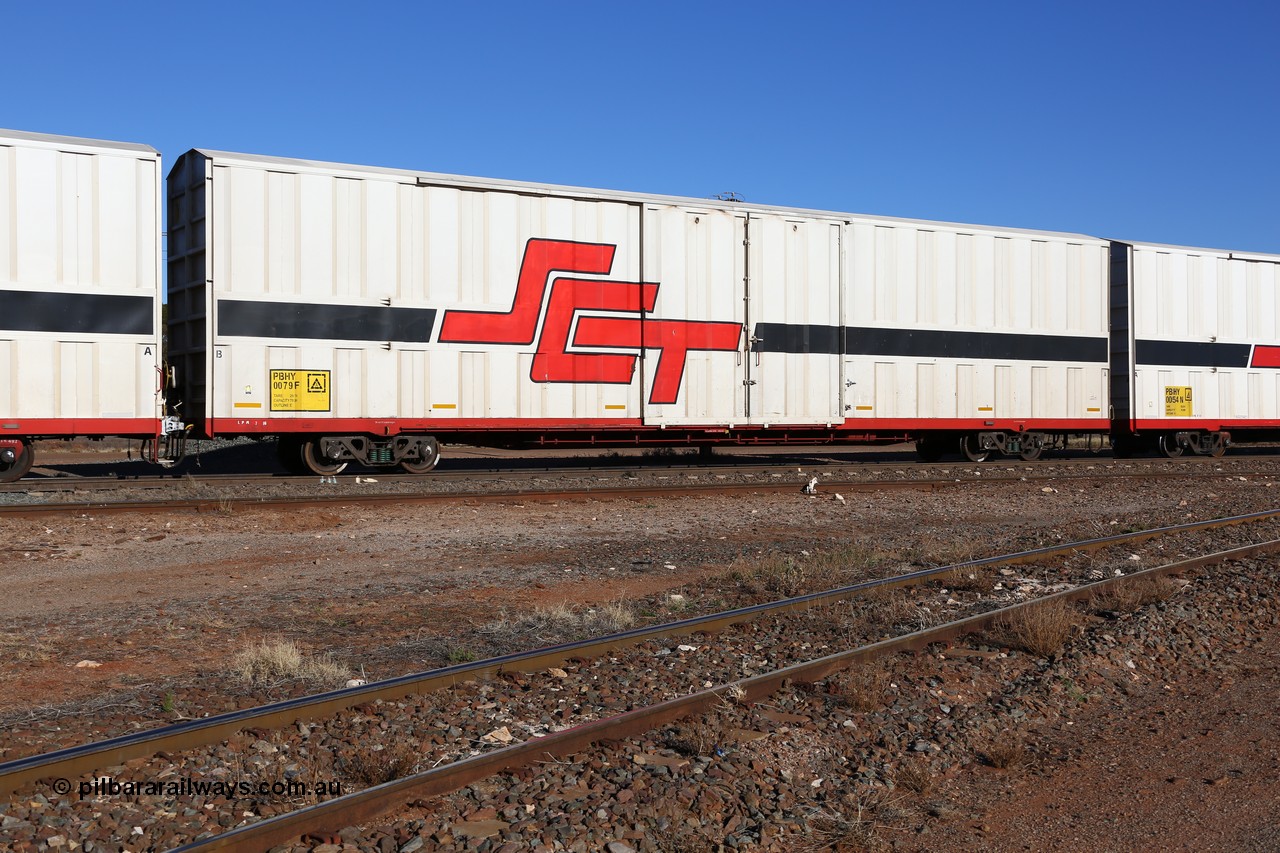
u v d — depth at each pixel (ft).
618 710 20.10
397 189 60.44
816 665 22.65
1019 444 81.20
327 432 59.47
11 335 50.93
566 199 64.80
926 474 71.82
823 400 72.08
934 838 15.64
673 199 68.28
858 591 31.50
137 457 92.58
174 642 25.09
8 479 54.34
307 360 58.18
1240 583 33.55
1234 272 90.07
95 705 19.72
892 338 74.38
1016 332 79.10
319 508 49.78
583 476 67.92
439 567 36.58
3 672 22.13
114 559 37.24
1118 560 38.42
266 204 57.26
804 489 61.57
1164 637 27.12
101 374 53.06
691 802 16.08
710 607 30.35
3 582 32.96
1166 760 19.02
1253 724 21.08
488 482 61.36
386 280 60.08
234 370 56.49
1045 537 44.73
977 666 24.18
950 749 19.12
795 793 16.92
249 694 20.63
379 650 24.57
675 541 43.47
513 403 63.46
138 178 54.03
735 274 69.51
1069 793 17.46
